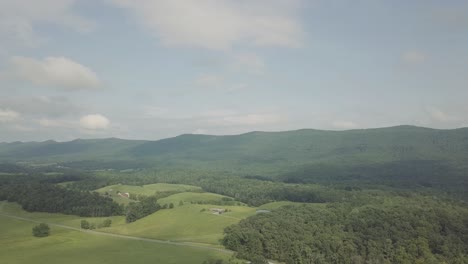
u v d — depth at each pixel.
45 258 167.12
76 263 159.38
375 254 158.75
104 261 162.00
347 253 161.12
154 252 174.88
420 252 157.38
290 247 165.75
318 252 162.12
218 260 154.12
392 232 172.75
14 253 175.38
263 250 171.38
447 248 159.50
